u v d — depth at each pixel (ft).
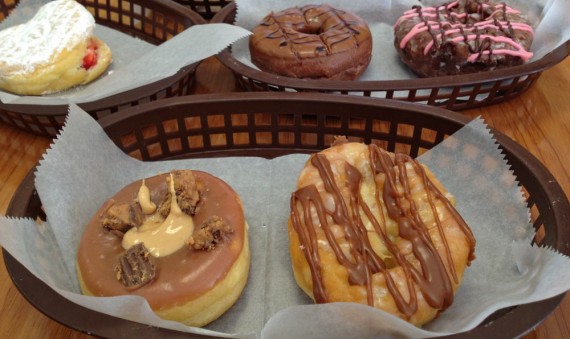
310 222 0.76
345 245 0.73
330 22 1.30
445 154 0.90
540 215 0.76
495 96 1.14
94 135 0.87
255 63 1.26
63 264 0.77
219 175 0.95
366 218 0.77
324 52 1.20
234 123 1.12
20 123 1.09
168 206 0.79
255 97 0.94
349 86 1.00
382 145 1.03
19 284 0.66
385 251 0.74
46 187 0.78
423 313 0.67
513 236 0.80
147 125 0.94
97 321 0.62
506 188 0.82
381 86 0.99
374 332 0.63
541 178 0.78
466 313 0.68
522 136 1.07
